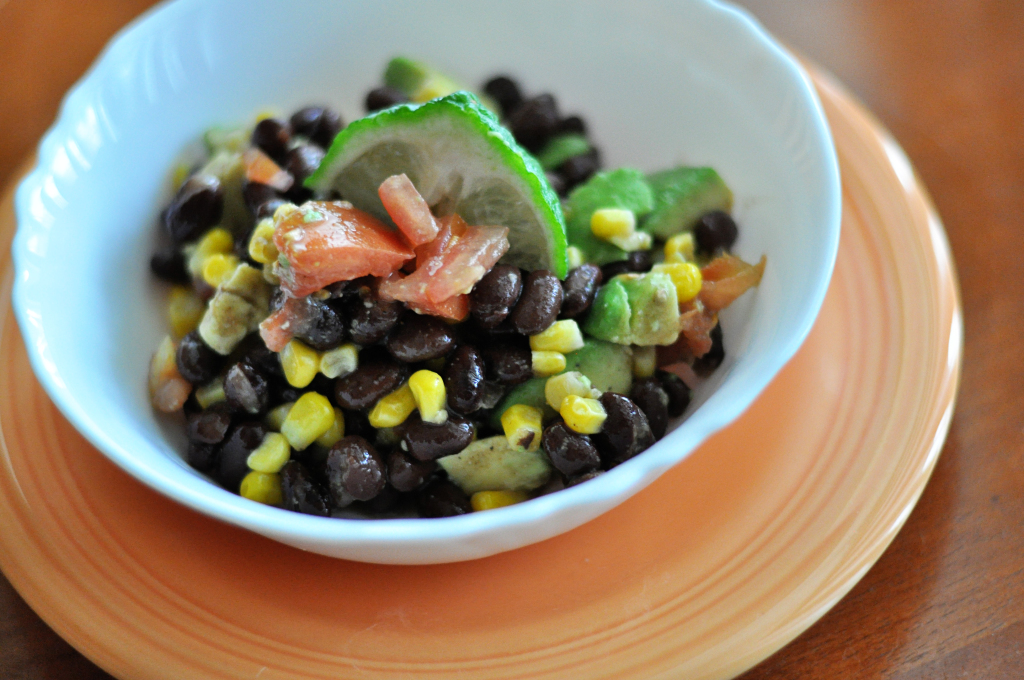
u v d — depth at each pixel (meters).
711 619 0.23
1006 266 0.29
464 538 0.21
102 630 0.23
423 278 0.24
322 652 0.23
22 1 0.34
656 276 0.25
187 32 0.27
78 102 0.26
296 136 0.28
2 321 0.27
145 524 0.24
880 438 0.25
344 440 0.24
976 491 0.26
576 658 0.23
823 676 0.24
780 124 0.26
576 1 0.28
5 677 0.24
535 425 0.24
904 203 0.28
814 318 0.23
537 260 0.25
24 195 0.25
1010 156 0.31
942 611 0.24
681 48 0.27
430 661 0.23
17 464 0.25
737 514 0.24
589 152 0.28
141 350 0.26
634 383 0.25
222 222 0.27
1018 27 0.33
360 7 0.29
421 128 0.24
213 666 0.23
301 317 0.24
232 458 0.25
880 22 0.34
